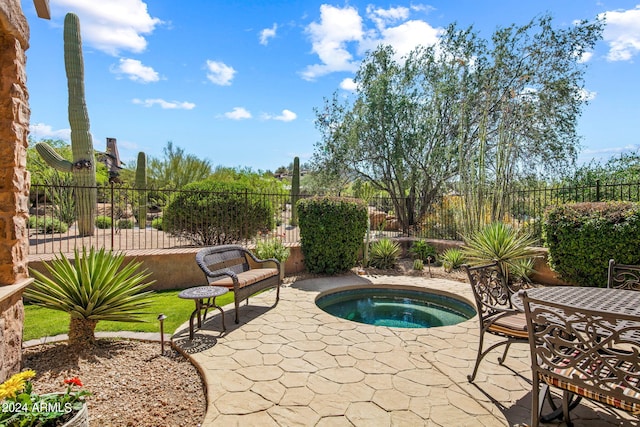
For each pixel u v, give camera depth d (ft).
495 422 8.04
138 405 8.62
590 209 18.53
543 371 6.99
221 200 26.40
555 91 30.04
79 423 6.30
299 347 12.26
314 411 8.39
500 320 9.90
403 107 37.65
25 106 10.39
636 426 7.45
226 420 7.95
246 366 10.71
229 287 14.70
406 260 29.71
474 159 32.27
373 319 17.80
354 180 42.39
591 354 6.29
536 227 25.50
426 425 7.91
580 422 8.05
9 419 5.80
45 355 10.94
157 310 16.29
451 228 32.22
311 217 23.90
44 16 11.18
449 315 18.49
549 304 6.74
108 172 76.69
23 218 10.23
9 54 9.62
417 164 39.37
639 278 12.14
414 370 10.62
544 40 30.22
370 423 7.96
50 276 17.93
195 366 10.91
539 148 31.76
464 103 33.17
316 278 23.45
